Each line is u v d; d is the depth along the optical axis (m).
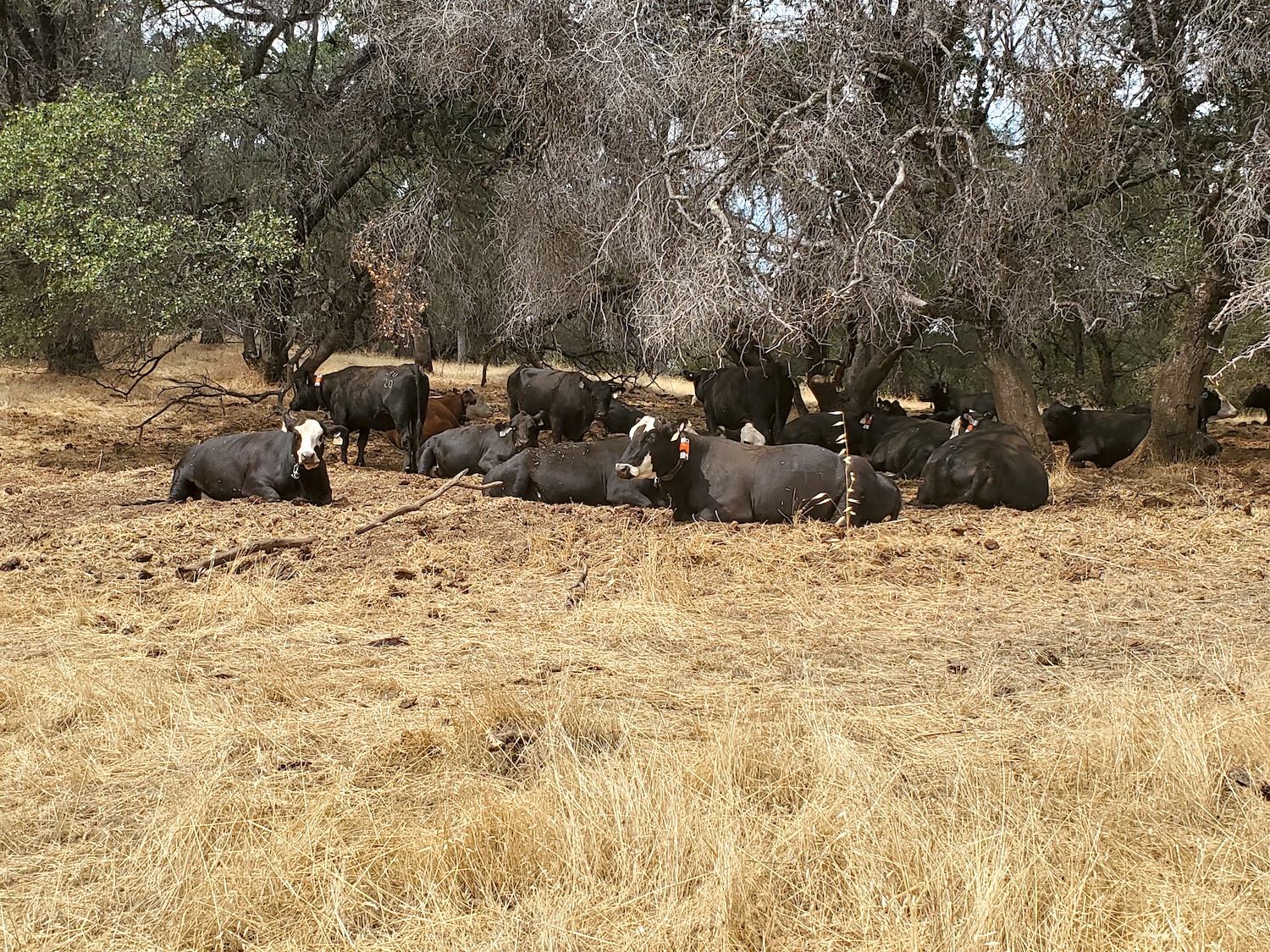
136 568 8.84
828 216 14.39
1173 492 13.62
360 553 9.45
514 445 14.09
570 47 16.66
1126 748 5.04
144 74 24.14
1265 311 12.95
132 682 5.97
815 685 6.25
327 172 23.80
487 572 8.92
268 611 7.62
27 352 20.83
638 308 15.49
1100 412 18.14
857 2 14.70
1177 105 14.87
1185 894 3.93
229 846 4.34
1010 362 16.31
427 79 19.06
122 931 3.86
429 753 5.27
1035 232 14.60
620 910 3.95
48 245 15.48
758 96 15.03
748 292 13.44
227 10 24.22
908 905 3.89
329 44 26.98
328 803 4.59
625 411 20.48
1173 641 7.02
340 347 25.72
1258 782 4.84
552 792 4.59
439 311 24.97
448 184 22.23
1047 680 6.33
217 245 17.47
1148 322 18.89
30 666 6.35
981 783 4.81
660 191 15.11
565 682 6.06
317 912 3.92
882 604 8.00
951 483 12.48
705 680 6.34
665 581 8.28
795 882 4.12
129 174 16.34
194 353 31.00
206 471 12.46
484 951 3.69
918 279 17.64
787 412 19.17
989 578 8.79
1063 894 3.86
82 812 4.71
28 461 15.82
